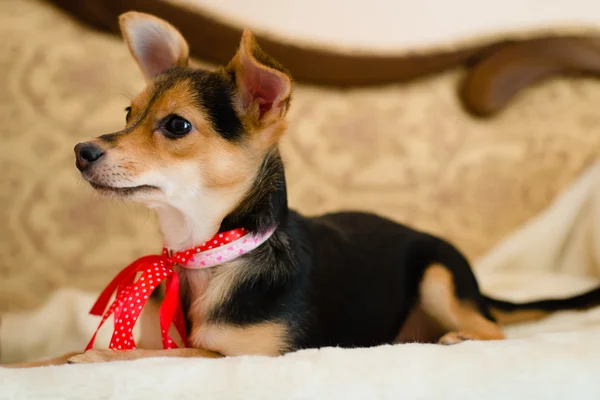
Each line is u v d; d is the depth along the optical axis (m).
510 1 0.96
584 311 0.64
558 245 0.85
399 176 0.88
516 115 0.94
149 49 0.57
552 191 0.94
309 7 0.88
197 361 0.46
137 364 0.45
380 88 0.88
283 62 0.83
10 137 0.76
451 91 0.92
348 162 0.87
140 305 0.50
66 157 0.77
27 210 0.76
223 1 0.84
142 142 0.51
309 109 0.86
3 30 0.76
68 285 0.77
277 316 0.51
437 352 0.48
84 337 0.63
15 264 0.76
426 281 0.60
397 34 0.92
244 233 0.52
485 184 0.92
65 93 0.77
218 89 0.53
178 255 0.52
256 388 0.44
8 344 0.63
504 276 0.79
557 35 0.95
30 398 0.42
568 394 0.46
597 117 0.97
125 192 0.51
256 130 0.53
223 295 0.51
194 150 0.52
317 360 0.46
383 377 0.45
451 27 0.94
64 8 0.77
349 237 0.59
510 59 0.92
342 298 0.55
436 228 0.90
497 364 0.47
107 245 0.78
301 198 0.85
